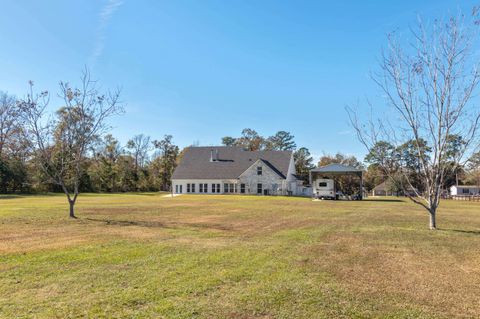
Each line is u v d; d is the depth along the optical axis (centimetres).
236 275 648
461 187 6919
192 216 1761
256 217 1744
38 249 873
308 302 516
